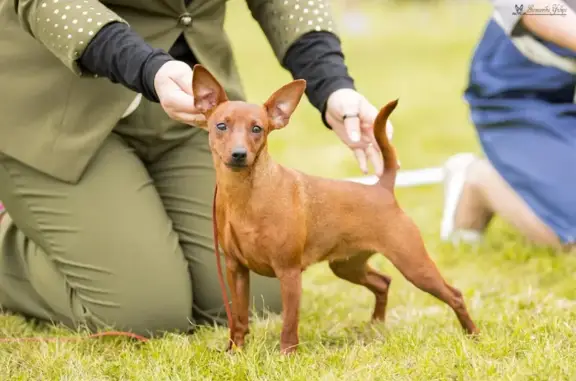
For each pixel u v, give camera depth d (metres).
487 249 5.91
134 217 4.46
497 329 4.11
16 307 4.80
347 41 16.16
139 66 3.94
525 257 5.65
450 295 4.02
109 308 4.43
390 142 4.09
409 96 11.81
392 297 4.96
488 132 6.00
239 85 4.79
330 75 4.41
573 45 5.06
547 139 5.79
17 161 4.45
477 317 4.44
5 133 4.36
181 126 4.77
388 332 4.28
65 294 4.60
